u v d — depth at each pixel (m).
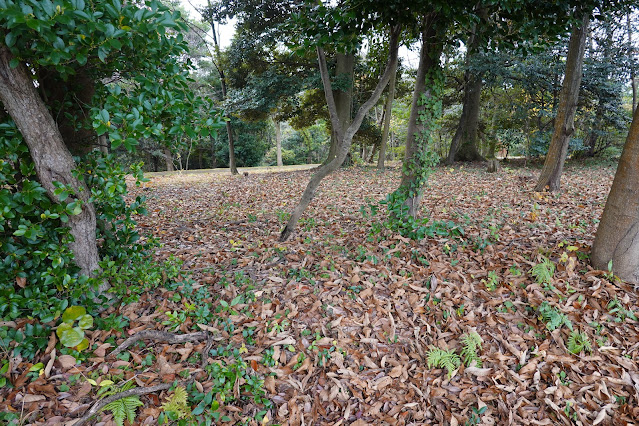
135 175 2.50
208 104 2.51
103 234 2.94
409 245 4.02
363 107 4.02
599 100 11.20
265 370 2.48
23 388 2.13
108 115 1.90
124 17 1.71
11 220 2.21
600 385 2.31
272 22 12.04
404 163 4.36
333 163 4.12
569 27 3.39
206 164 26.47
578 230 4.28
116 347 2.51
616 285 3.09
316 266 3.72
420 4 3.14
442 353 2.54
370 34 4.14
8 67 1.94
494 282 3.23
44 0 1.43
